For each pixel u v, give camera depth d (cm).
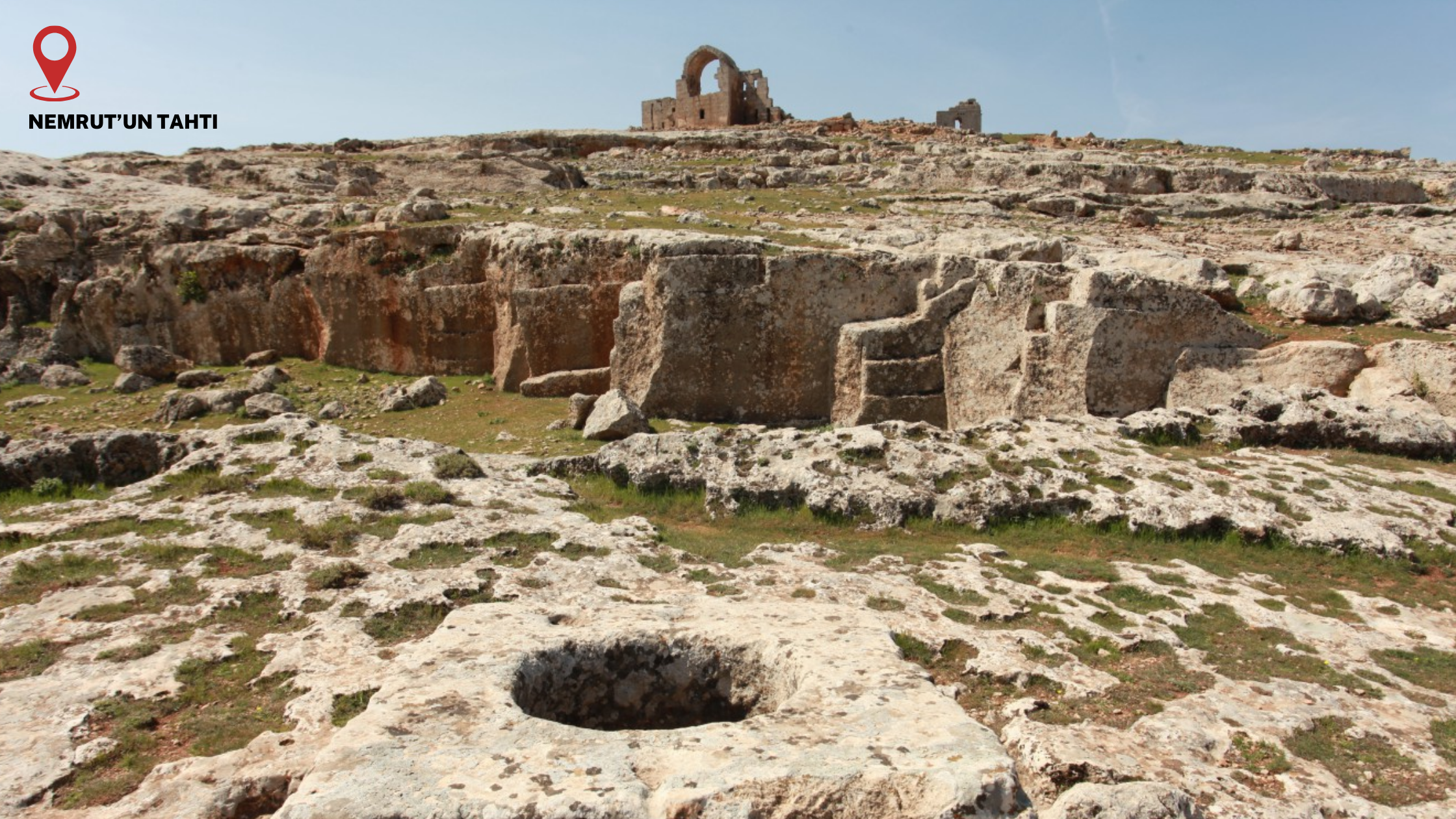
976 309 1920
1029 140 4916
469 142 4531
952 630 826
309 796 413
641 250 2150
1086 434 1432
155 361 2478
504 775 433
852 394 1984
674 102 5606
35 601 803
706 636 620
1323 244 2605
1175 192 3369
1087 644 841
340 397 2242
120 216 2800
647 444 1388
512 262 2284
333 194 3262
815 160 4191
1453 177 3600
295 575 862
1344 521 1147
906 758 446
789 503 1266
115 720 622
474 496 1105
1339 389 1633
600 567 924
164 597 816
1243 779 623
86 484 1202
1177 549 1146
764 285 2044
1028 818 425
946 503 1213
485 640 596
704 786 423
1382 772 647
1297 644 873
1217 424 1482
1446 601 1017
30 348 2609
